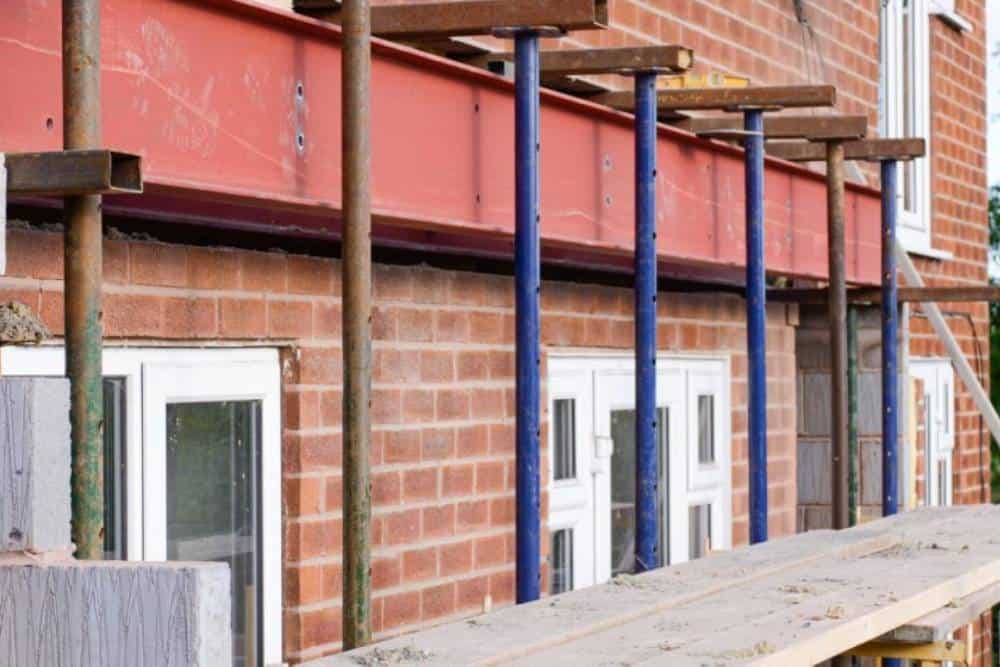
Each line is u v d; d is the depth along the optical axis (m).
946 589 4.70
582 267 7.56
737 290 9.20
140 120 3.96
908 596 4.40
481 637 3.56
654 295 6.08
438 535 6.59
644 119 6.06
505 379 7.04
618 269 7.68
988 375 14.30
